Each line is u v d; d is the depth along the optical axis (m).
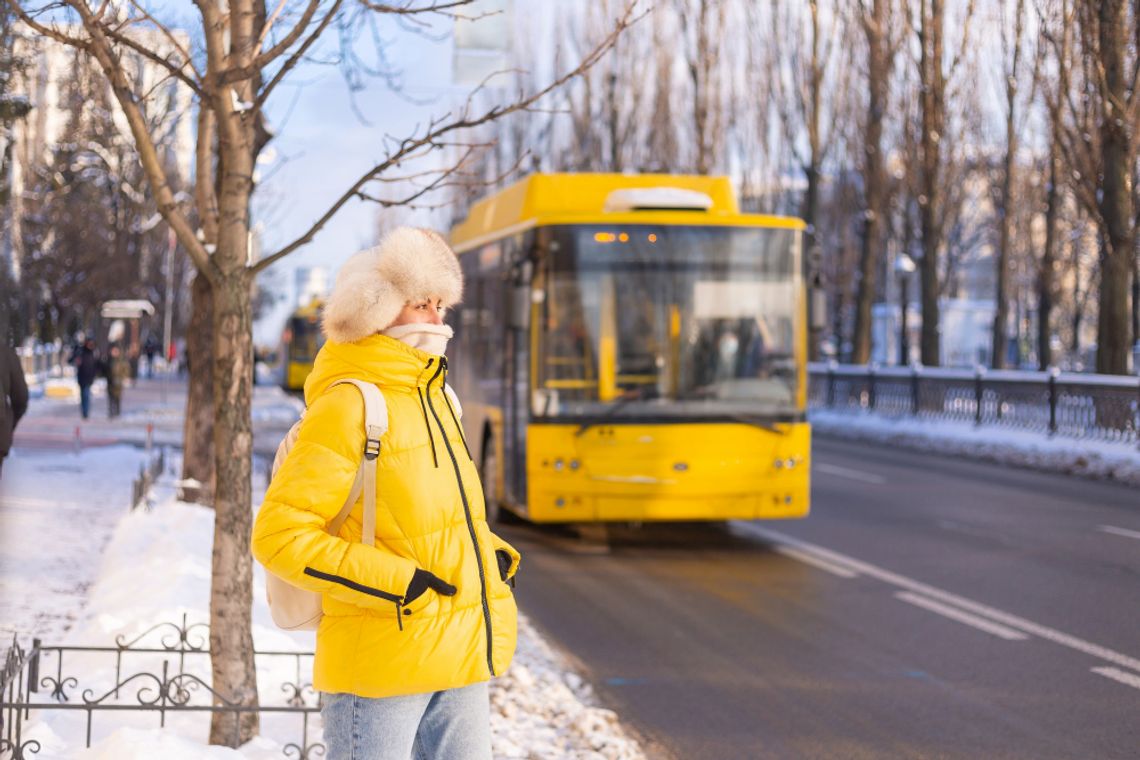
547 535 14.58
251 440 5.85
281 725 6.30
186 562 9.55
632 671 8.34
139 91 9.14
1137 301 50.25
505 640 3.54
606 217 13.36
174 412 35.69
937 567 12.09
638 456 13.18
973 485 19.27
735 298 13.45
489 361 15.66
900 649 8.88
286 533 3.28
